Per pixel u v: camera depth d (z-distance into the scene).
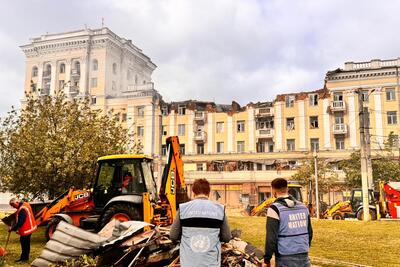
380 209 25.31
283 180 5.38
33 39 66.31
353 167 41.03
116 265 6.91
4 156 16.94
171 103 59.53
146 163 13.28
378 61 49.91
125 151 21.05
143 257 7.09
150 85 59.78
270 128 53.28
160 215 12.27
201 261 4.47
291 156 50.28
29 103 18.86
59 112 18.23
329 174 44.09
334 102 49.91
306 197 41.06
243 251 7.64
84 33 62.72
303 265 5.02
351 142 49.12
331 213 31.86
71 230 7.18
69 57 63.06
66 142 16.56
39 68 65.06
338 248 13.80
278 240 5.06
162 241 7.36
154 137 56.81
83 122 18.28
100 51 61.97
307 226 5.18
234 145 54.94
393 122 47.94
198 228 4.61
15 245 13.62
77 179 16.91
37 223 13.82
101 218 11.83
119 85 64.50
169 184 12.48
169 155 12.73
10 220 11.50
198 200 4.82
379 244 14.23
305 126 51.78
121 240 7.21
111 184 12.95
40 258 6.96
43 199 17.38
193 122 56.88
